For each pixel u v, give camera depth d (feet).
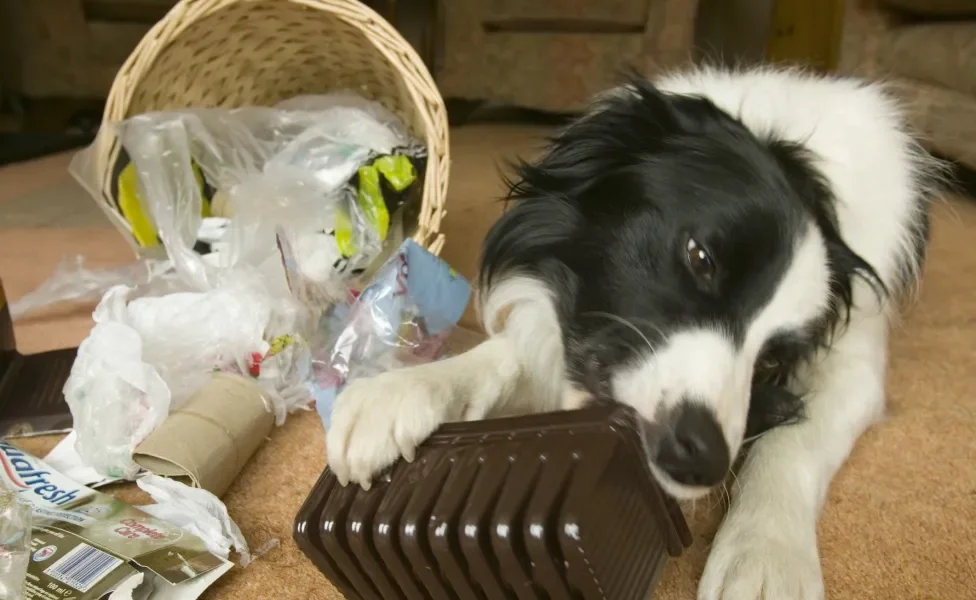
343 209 5.17
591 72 12.26
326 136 5.41
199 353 4.14
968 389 4.72
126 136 5.05
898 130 4.96
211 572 3.04
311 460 3.90
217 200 5.40
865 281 4.13
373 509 2.62
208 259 4.90
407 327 4.36
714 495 3.54
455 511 2.44
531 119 13.42
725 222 3.60
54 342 4.98
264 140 5.81
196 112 5.44
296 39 6.12
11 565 2.87
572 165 4.19
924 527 3.47
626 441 2.57
